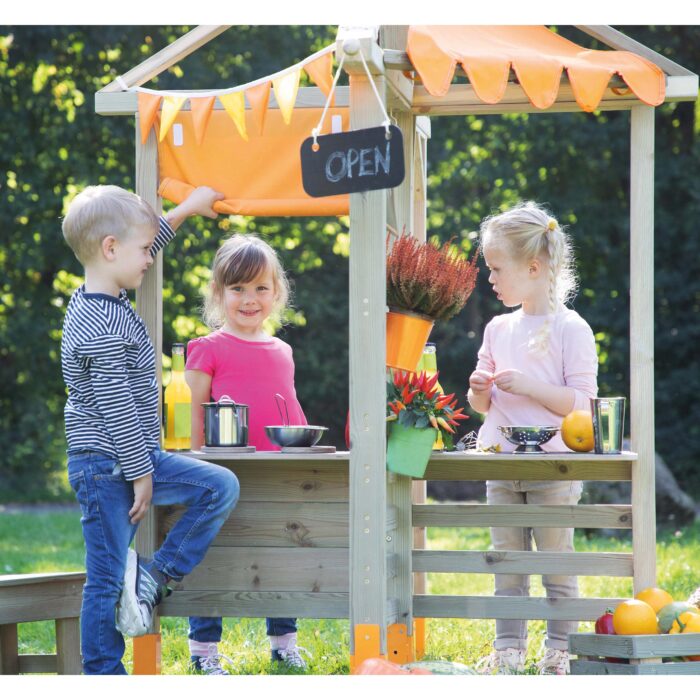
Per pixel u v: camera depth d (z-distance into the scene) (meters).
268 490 4.26
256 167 4.27
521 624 4.57
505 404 4.53
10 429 17.95
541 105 3.64
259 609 4.24
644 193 4.09
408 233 4.67
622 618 3.72
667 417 15.62
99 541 3.79
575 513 4.22
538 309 4.60
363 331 3.65
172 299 15.44
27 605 4.09
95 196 3.92
